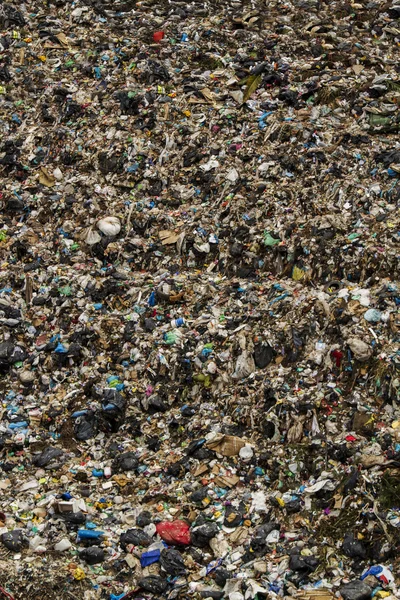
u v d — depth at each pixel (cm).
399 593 2762
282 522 3044
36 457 3362
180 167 4503
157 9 5756
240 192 4250
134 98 4803
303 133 4453
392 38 5294
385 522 2930
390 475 3028
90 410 3509
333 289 3756
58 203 4409
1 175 4634
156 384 3556
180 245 4091
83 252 4172
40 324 3884
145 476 3278
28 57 5341
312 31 5362
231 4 5838
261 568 2884
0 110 4981
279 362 3506
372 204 4062
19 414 3559
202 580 2898
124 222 4234
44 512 3150
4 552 2995
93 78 5138
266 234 4019
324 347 3478
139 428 3450
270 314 3653
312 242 3906
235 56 5200
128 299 3884
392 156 4241
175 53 5238
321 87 4747
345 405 3300
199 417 3441
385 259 3753
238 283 3888
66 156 4631
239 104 4778
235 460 3262
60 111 4909
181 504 3145
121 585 2897
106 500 3195
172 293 3831
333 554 2922
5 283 4062
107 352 3703
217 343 3597
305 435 3262
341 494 3041
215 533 3006
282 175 4291
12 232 4322
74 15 5691
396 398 3262
